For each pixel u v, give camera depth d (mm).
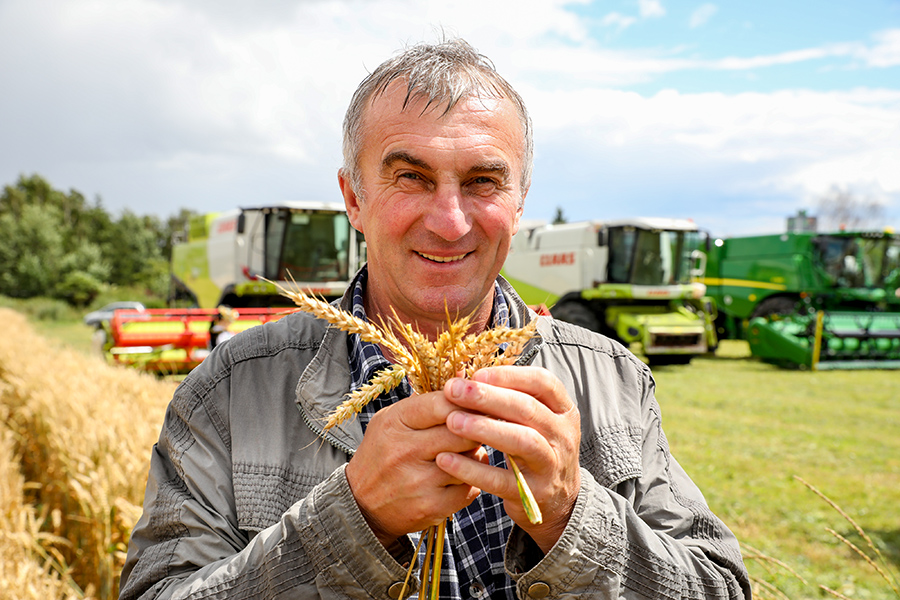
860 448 8031
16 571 2682
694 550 1242
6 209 82125
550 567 1054
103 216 74250
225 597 1062
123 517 3035
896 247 17359
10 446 5043
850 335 15297
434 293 1232
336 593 1039
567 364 1424
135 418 4559
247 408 1292
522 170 1333
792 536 5191
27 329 19562
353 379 1328
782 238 17688
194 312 11133
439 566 1021
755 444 8156
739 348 20938
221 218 16688
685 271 15898
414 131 1170
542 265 16516
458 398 872
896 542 5090
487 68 1262
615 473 1309
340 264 14273
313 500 1073
